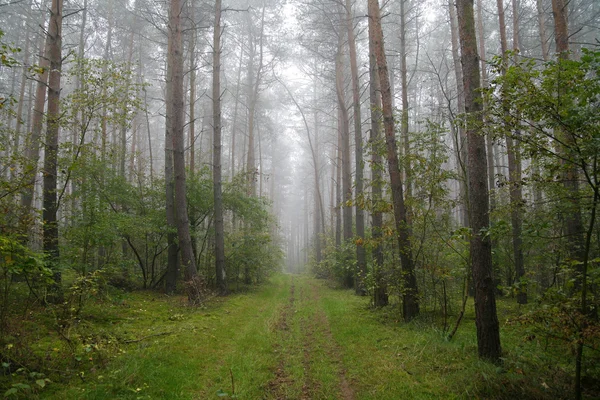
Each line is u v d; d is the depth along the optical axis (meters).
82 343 5.07
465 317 8.26
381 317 8.57
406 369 5.12
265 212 16.17
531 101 3.83
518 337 6.24
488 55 18.00
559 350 5.10
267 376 5.12
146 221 11.81
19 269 4.75
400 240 8.01
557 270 6.00
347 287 15.95
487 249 5.27
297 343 6.88
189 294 10.55
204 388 4.59
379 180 9.60
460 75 13.32
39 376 4.03
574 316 3.73
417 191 8.41
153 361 5.14
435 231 7.77
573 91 3.63
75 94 8.27
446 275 7.23
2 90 19.02
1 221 5.27
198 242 16.14
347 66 21.11
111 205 11.72
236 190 15.14
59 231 8.77
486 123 4.67
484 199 5.33
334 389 4.74
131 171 14.47
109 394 4.10
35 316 6.22
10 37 19.50
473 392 4.18
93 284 6.08
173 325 7.47
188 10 15.52
